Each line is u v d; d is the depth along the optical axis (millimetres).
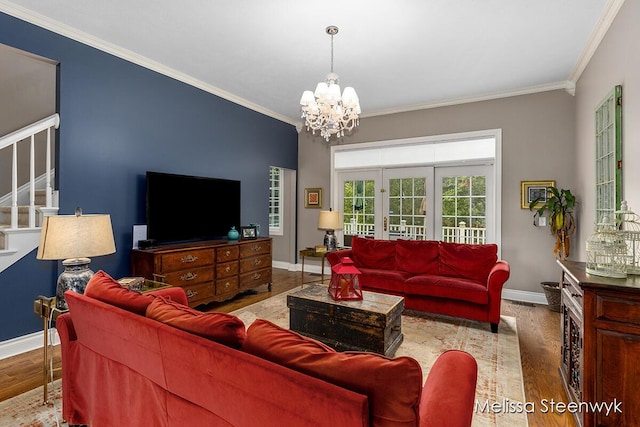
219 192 4332
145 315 1464
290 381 940
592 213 3234
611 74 2623
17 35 2631
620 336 1573
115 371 1509
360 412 839
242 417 1062
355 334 2582
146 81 3586
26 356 2627
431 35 2963
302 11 2621
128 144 3430
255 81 4137
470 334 3123
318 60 3498
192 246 3652
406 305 3580
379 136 5262
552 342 2949
